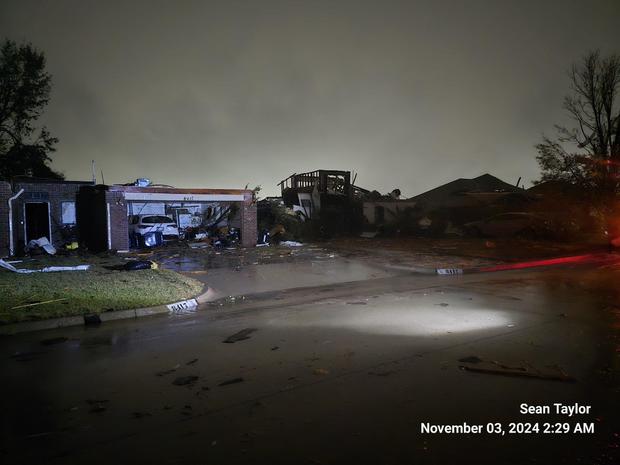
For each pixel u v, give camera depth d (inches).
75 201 831.1
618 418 165.3
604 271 572.7
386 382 201.6
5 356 253.1
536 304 371.9
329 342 267.9
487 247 850.1
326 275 550.9
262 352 251.4
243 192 882.8
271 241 963.3
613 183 855.1
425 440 151.2
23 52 1101.1
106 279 474.9
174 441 152.9
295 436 154.9
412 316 334.0
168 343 275.7
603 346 251.3
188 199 829.8
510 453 143.0
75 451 147.6
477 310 351.6
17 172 1112.8
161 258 698.8
